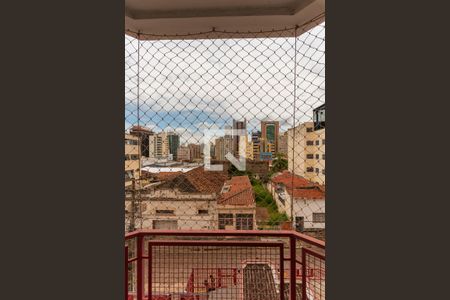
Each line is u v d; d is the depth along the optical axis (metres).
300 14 1.96
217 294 1.86
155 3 1.97
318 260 1.74
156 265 1.90
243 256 1.88
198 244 1.88
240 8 2.02
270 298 1.84
